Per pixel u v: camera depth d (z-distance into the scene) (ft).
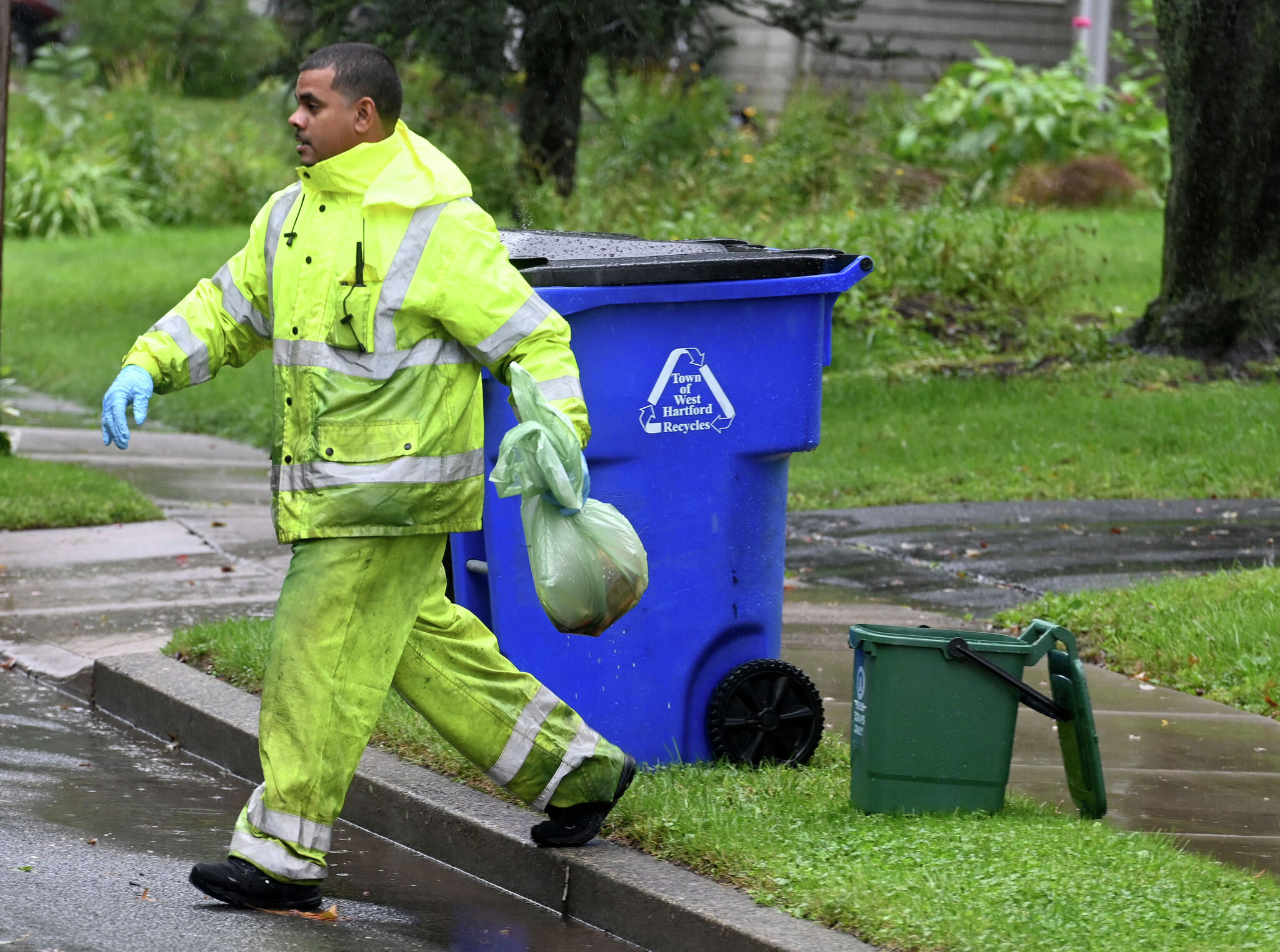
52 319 223.71
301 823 48.32
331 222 47.29
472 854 54.08
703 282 57.57
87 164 315.78
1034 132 271.28
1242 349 161.17
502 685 50.39
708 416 58.65
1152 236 231.71
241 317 49.98
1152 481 125.08
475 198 195.62
